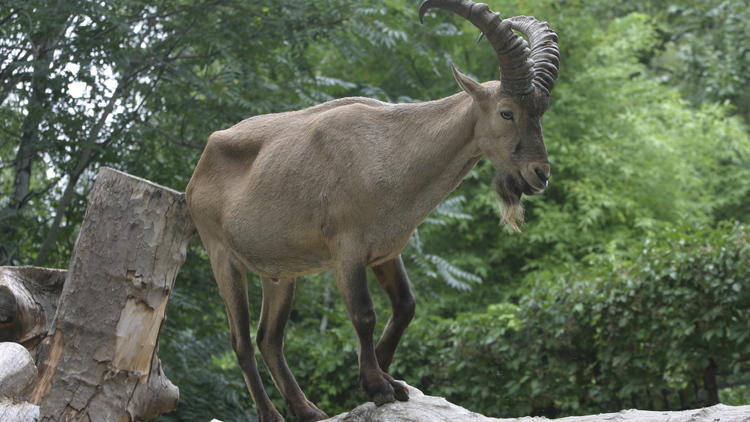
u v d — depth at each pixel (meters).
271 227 5.30
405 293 5.31
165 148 10.42
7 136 10.05
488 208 16.16
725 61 20.61
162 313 5.39
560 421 4.59
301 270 5.46
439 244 16.91
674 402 8.80
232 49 10.32
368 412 4.85
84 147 9.11
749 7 21.58
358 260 4.98
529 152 4.71
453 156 4.96
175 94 10.28
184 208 5.61
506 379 9.51
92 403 5.07
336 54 15.59
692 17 22.05
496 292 16.27
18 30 9.27
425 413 4.73
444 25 12.35
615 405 8.89
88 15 9.09
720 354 8.14
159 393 5.35
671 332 8.30
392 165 4.97
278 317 5.82
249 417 10.27
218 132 5.85
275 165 5.34
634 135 17.61
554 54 4.89
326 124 5.21
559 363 9.09
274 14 10.38
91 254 5.30
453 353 9.67
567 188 16.92
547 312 9.10
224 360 12.51
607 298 8.66
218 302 10.08
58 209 9.37
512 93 4.72
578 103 17.55
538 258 16.72
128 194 5.39
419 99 15.16
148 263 5.35
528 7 17.28
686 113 18.73
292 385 5.70
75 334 5.18
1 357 4.22
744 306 7.91
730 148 19.20
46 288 5.78
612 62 18.17
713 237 8.25
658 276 8.26
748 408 4.10
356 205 4.97
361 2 10.34
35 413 3.98
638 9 23.17
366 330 4.94
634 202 16.41
